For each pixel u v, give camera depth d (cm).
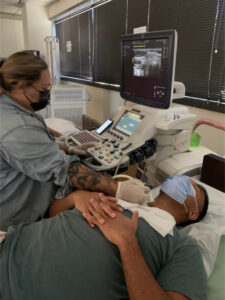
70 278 78
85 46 391
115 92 320
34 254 83
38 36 508
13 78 102
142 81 157
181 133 161
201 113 204
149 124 148
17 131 99
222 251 111
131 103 180
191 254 88
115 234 85
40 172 105
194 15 200
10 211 113
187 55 213
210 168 143
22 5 538
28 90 106
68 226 93
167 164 158
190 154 168
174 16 219
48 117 271
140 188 115
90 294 77
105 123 184
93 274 79
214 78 193
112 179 118
